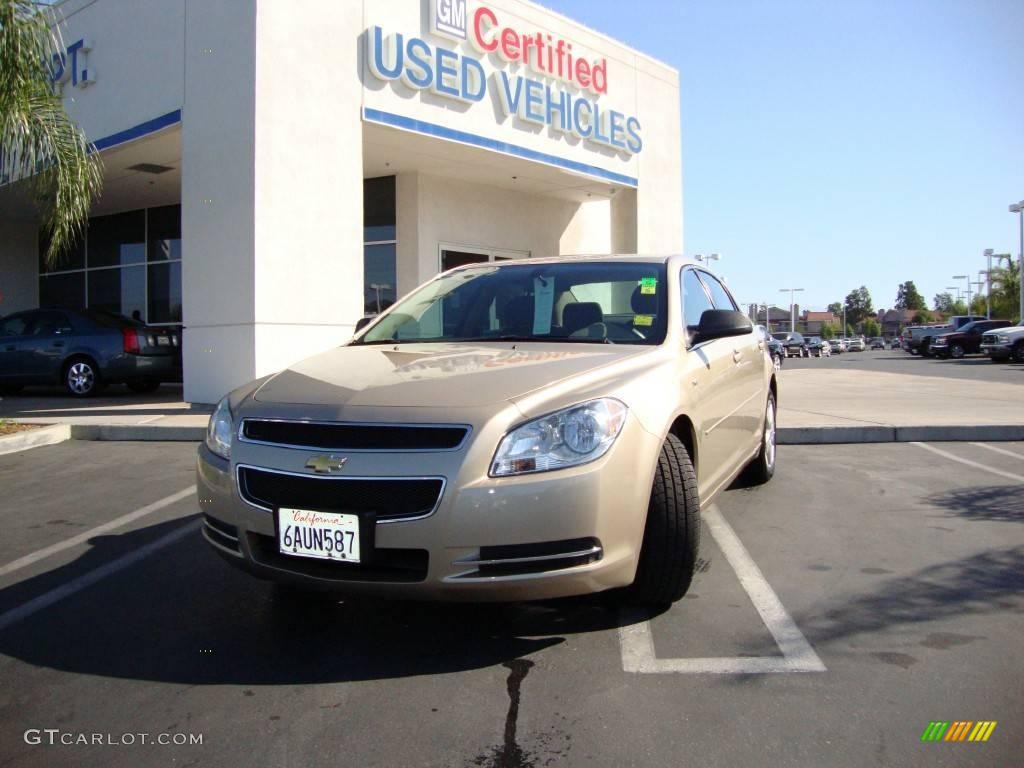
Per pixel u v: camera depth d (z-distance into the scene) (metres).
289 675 2.88
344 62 9.97
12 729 2.54
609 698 2.66
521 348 3.63
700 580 3.81
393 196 14.34
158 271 15.37
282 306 9.20
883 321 137.50
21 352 11.80
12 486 6.12
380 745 2.40
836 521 4.86
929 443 7.73
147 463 6.92
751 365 5.17
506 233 15.75
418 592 2.72
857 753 2.31
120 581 3.95
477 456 2.69
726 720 2.50
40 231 17.41
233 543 3.10
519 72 12.65
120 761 2.34
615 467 2.83
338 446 2.82
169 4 9.99
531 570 2.72
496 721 2.53
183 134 9.73
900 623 3.26
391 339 4.20
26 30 7.74
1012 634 3.14
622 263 4.38
